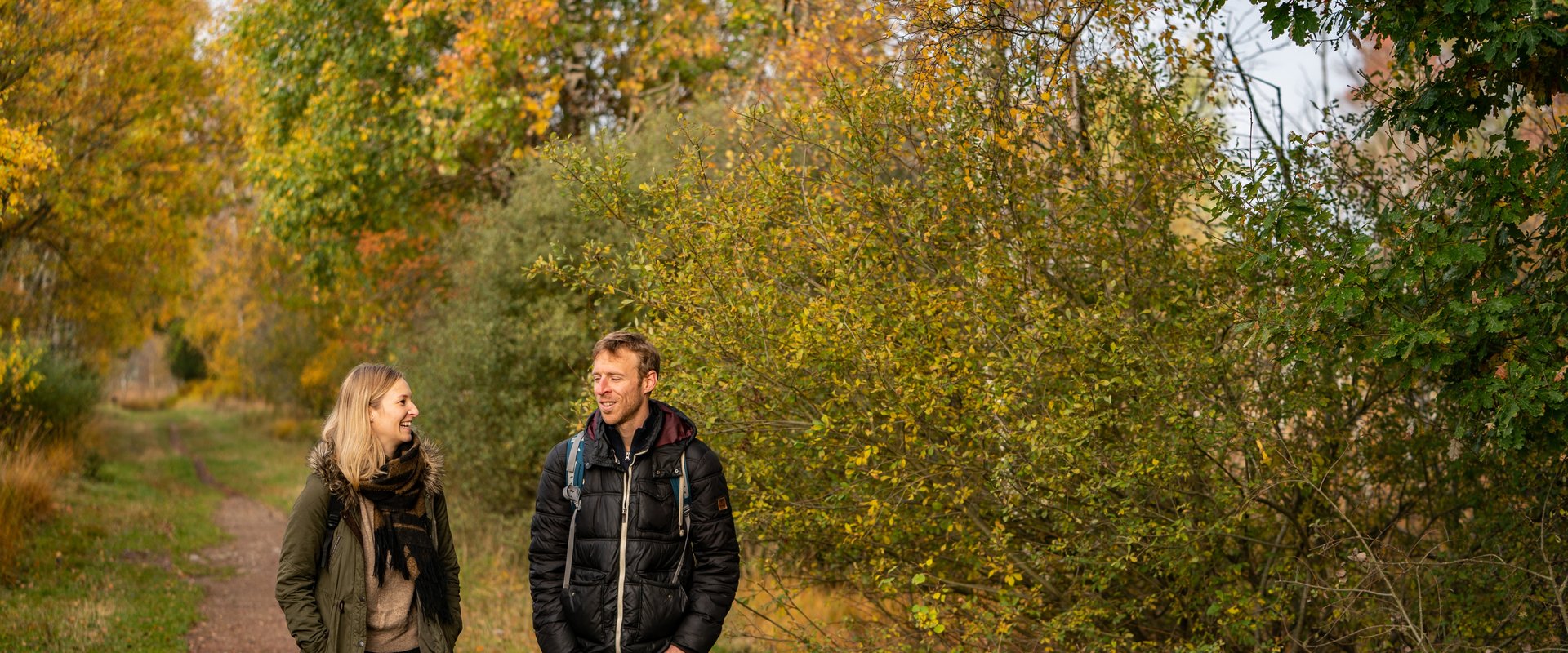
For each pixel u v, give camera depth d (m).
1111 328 4.56
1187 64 5.30
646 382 3.23
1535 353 3.56
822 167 5.48
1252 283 4.61
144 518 12.43
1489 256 3.87
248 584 9.95
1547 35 3.44
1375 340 3.87
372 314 16.67
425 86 14.71
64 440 15.69
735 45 14.16
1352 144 5.07
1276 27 3.90
